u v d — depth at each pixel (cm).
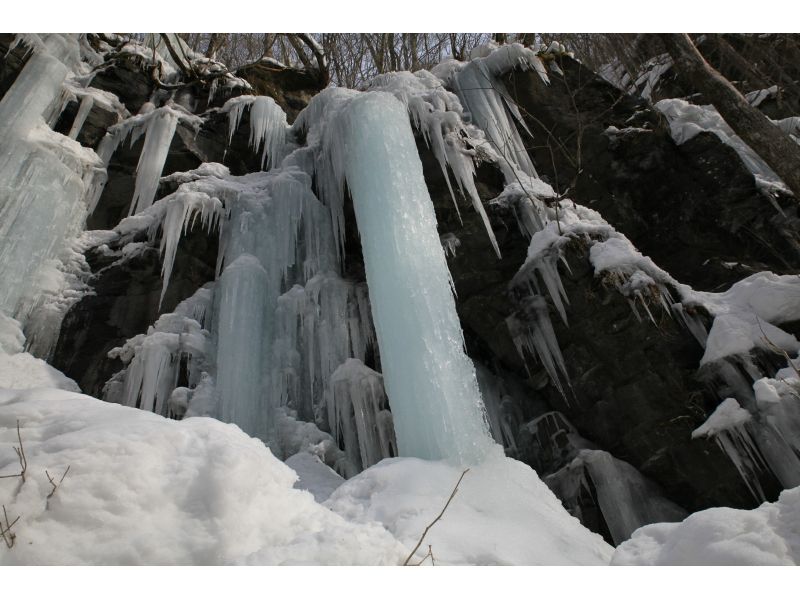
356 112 749
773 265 802
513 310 759
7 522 202
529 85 983
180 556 227
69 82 1072
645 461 652
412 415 514
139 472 243
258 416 705
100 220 970
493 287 774
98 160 966
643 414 657
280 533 262
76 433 256
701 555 232
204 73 1238
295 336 785
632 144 898
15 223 771
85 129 1023
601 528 641
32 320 770
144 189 980
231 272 781
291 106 1430
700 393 630
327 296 809
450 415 503
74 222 895
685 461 623
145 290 849
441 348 545
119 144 1048
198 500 248
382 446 683
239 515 252
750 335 609
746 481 579
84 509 220
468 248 784
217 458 264
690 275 827
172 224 838
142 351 735
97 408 307
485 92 973
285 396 739
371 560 252
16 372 668
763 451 567
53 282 809
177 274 855
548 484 677
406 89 917
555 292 714
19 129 845
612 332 687
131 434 259
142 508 233
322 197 947
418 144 848
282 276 862
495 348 776
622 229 883
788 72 1166
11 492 212
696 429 607
